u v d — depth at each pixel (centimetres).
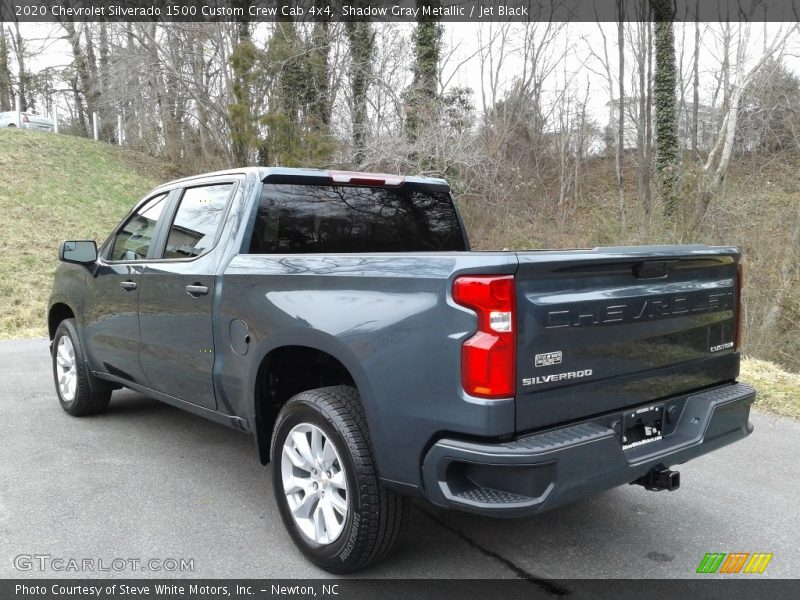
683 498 383
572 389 253
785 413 550
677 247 308
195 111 2123
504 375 231
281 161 1686
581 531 339
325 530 292
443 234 446
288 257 315
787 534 336
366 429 275
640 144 1970
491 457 229
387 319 258
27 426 506
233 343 339
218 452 451
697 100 2006
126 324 435
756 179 1460
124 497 373
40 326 1130
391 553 284
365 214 405
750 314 1093
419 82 1723
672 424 299
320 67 1772
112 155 2523
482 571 297
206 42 1888
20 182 2028
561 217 1809
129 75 1983
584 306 253
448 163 1612
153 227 430
